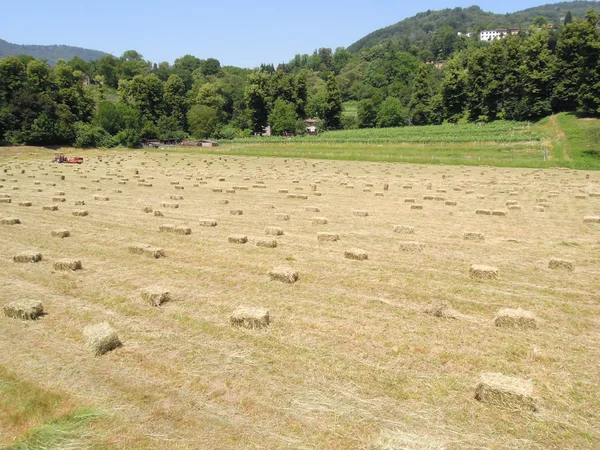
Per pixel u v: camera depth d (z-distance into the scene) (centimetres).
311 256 1461
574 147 5847
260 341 870
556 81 8350
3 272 1274
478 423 643
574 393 712
